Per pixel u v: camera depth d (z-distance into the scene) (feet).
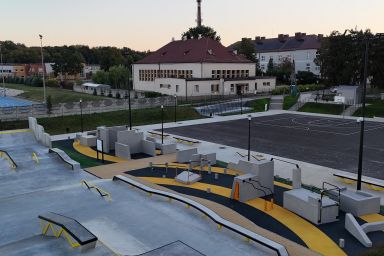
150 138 97.76
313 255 41.55
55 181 69.21
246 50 305.53
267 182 61.57
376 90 231.09
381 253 42.14
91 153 92.73
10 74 470.39
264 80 226.79
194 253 34.47
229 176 72.59
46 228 41.68
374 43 172.86
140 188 59.77
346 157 87.51
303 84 275.59
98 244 38.81
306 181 69.97
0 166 78.23
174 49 242.17
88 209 52.54
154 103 172.35
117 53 458.91
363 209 53.31
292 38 337.93
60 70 400.47
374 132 119.34
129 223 47.44
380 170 76.74
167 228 45.78
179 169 77.71
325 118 150.00
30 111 138.92
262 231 48.08
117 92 228.22
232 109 173.17
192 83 199.72
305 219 52.44
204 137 113.39
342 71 189.37
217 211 55.16
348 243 45.21
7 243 42.19
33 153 85.97
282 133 118.73
